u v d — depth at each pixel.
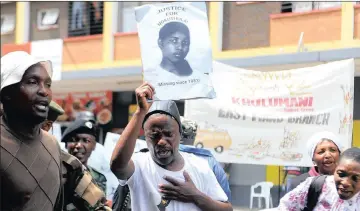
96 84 12.07
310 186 3.38
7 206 2.30
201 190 2.89
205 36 3.00
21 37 13.28
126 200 3.20
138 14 3.06
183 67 2.98
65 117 12.72
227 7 10.67
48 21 13.09
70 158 2.66
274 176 9.95
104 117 12.30
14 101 2.34
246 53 10.20
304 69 5.62
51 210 2.46
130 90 12.16
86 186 2.71
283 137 5.65
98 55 12.15
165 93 2.97
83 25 12.62
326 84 5.50
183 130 4.10
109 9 12.10
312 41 9.52
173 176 2.83
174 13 3.03
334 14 9.30
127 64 11.77
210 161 3.62
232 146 5.84
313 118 5.53
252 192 9.49
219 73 5.95
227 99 5.88
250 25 10.40
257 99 5.80
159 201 2.78
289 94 5.66
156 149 2.79
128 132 2.71
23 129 2.36
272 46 9.98
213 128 5.93
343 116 5.39
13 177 2.29
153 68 3.01
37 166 2.38
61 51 12.01
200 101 5.96
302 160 5.57
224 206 2.87
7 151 2.29
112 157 2.73
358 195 3.21
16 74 2.32
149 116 2.81
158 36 3.03
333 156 4.23
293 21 9.77
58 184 2.50
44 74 2.41
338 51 8.62
